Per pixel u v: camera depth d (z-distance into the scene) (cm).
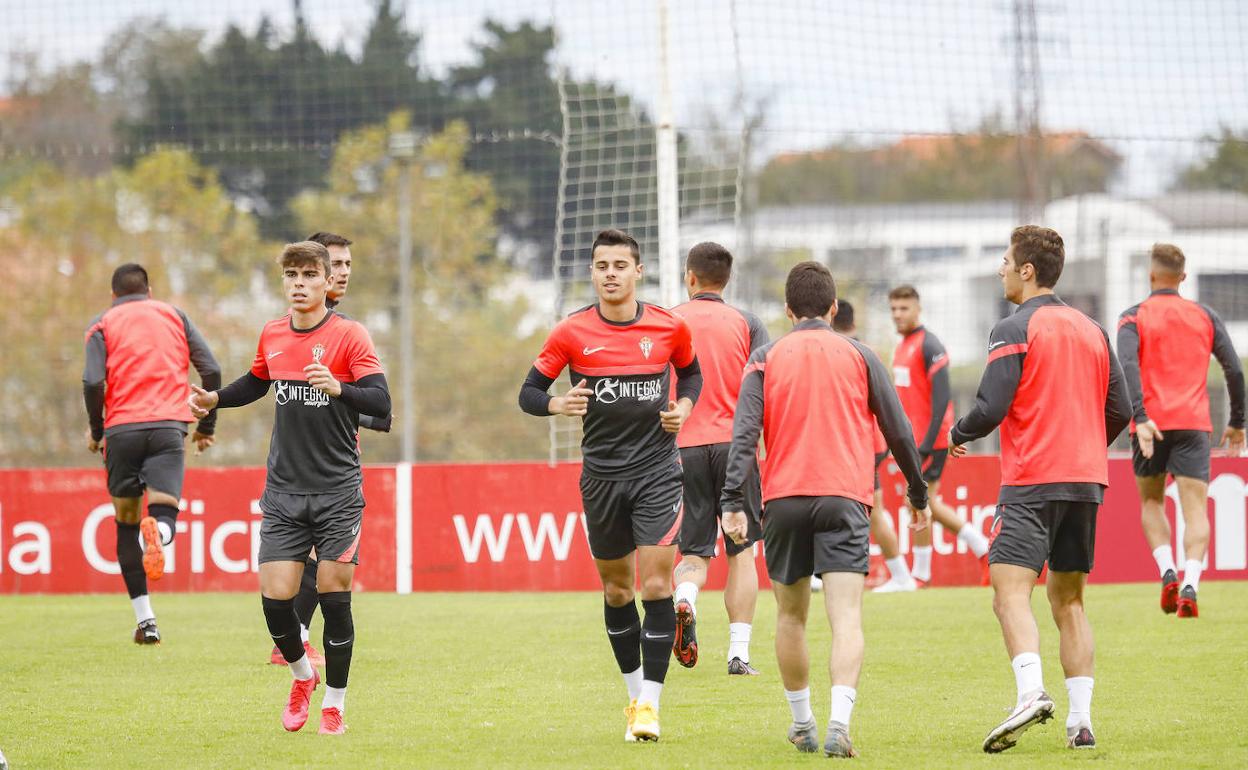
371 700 2448
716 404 2672
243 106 10038
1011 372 1992
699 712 2300
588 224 8406
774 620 3494
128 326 3197
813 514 1914
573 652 3008
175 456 3197
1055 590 2050
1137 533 4328
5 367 9038
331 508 2162
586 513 2145
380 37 10462
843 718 1880
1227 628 3195
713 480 2661
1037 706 1886
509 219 10338
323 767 1889
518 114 10438
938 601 3841
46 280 9431
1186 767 1831
